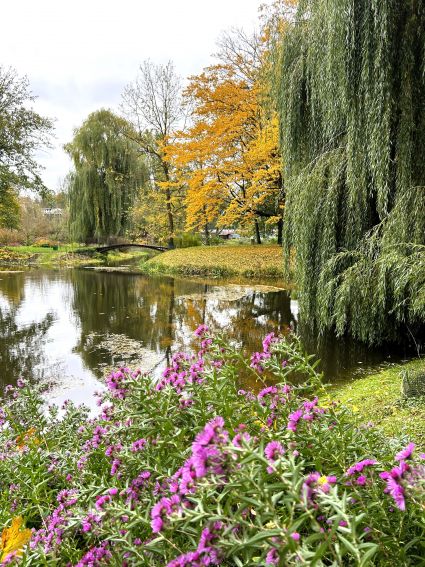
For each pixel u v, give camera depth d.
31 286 14.87
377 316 5.23
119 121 25.33
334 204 5.75
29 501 1.71
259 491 0.78
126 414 1.57
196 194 16.66
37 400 2.61
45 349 7.01
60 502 1.51
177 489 0.93
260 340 6.82
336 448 1.29
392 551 0.90
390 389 3.83
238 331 7.60
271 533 0.71
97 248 26.88
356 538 0.78
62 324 8.87
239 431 1.05
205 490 0.87
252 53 15.22
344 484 1.03
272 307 9.90
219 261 17.23
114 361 6.30
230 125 15.02
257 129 15.46
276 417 1.60
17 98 13.44
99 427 1.88
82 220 25.73
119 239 26.78
